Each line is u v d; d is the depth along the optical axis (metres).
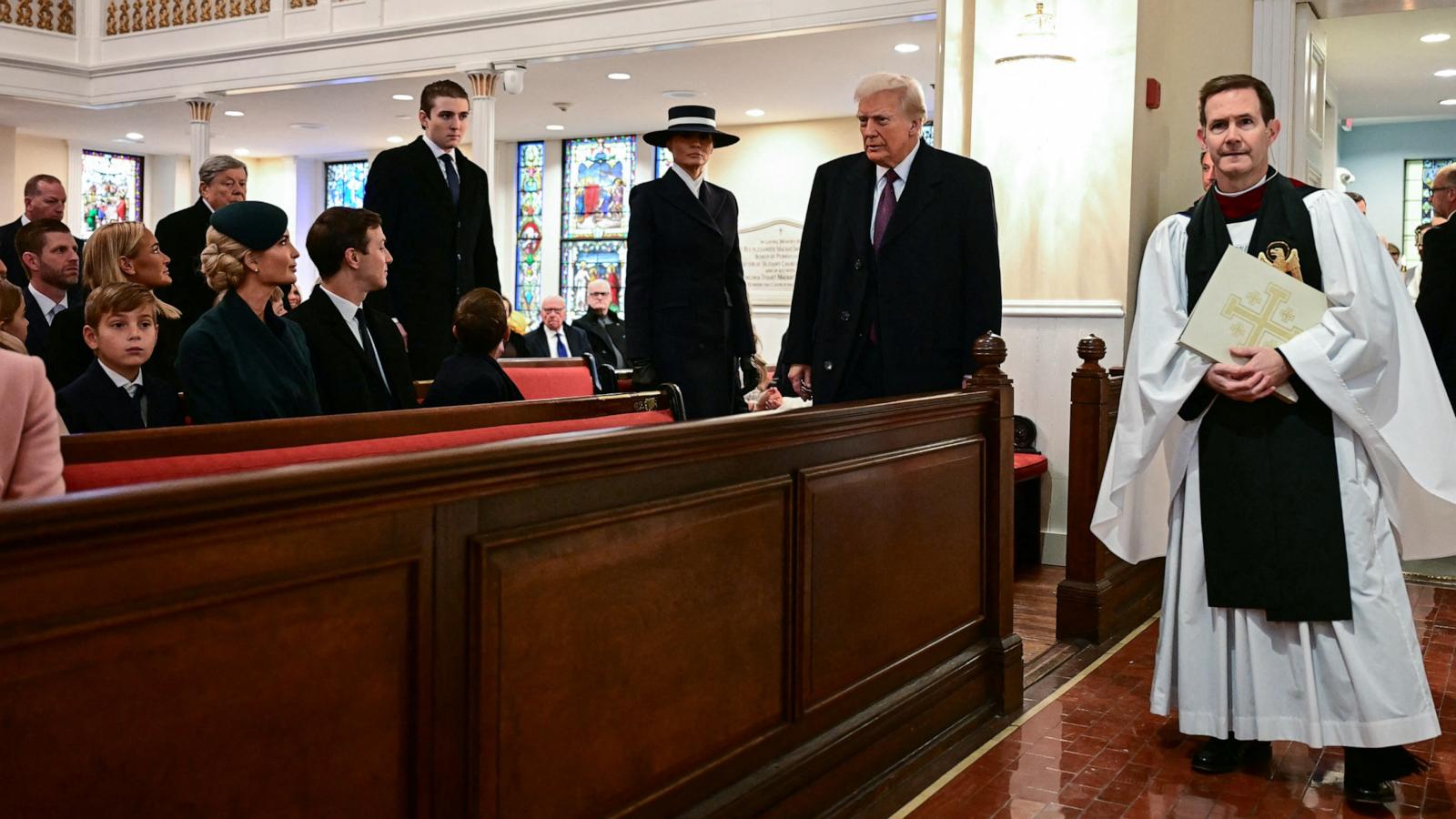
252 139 17.39
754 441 2.52
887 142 3.81
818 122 14.77
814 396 4.05
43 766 1.27
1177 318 3.14
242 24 12.90
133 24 13.78
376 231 3.54
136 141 17.75
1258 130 3.06
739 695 2.51
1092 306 5.77
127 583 1.35
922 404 3.24
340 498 1.59
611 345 9.74
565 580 2.01
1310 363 2.90
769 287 14.03
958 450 3.51
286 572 1.53
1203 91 3.16
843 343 3.96
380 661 1.68
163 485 1.38
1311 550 2.94
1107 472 3.27
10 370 1.81
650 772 2.23
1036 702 3.78
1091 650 4.40
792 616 2.67
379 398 3.58
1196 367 3.04
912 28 9.91
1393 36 10.41
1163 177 6.22
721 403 4.58
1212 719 3.11
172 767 1.40
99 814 1.33
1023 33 5.73
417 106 14.17
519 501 1.93
